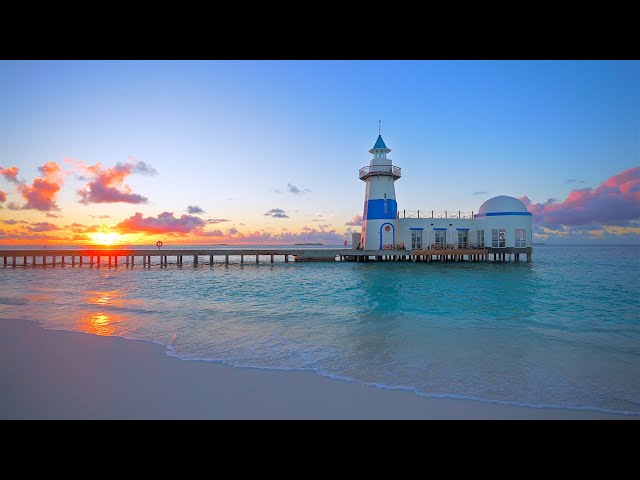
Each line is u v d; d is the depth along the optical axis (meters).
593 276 26.75
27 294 18.41
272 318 11.95
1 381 6.50
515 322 11.36
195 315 12.46
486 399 5.77
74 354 8.05
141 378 6.62
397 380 6.56
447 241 38.66
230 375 6.80
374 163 39.44
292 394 5.94
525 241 37.56
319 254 39.09
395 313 12.83
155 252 37.91
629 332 10.07
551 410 5.40
